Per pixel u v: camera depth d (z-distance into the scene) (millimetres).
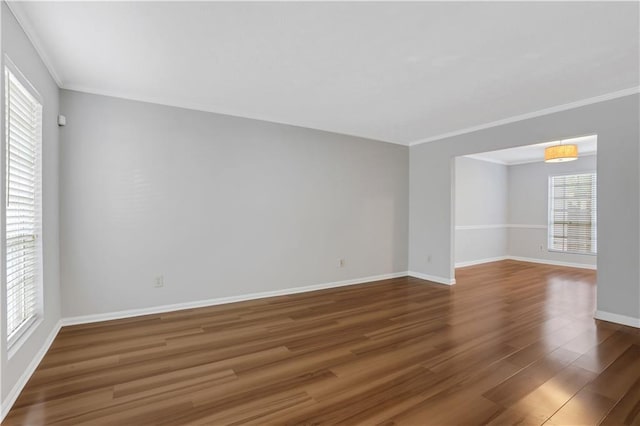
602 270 3490
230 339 2939
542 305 4043
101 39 2357
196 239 3848
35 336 2375
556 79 3064
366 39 2367
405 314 3678
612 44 2416
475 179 7211
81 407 1914
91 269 3297
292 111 4066
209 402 1975
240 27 2211
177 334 3041
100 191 3324
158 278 3633
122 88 3295
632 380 2223
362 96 3529
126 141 3453
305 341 2906
